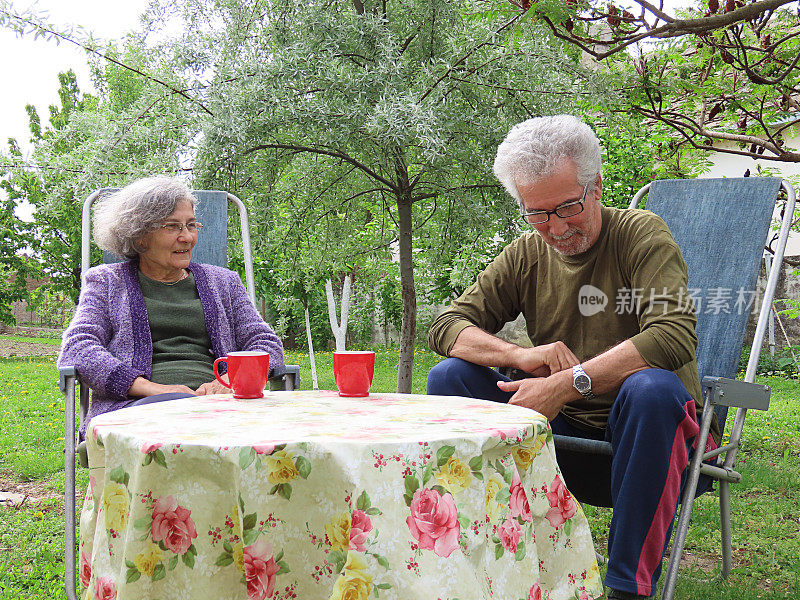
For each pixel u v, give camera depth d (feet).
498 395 8.50
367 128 14.14
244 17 15.93
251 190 15.49
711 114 13.69
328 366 35.32
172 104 15.03
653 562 6.54
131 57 15.66
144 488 4.55
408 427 5.07
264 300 42.01
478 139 15.48
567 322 8.44
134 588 4.55
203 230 11.36
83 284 9.27
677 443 6.64
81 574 5.45
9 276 62.08
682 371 7.73
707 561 9.68
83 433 7.96
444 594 4.32
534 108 15.33
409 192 17.10
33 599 8.01
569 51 13.28
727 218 9.34
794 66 11.00
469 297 9.02
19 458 15.31
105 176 14.46
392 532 4.32
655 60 13.43
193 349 9.43
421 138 13.50
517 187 7.88
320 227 18.19
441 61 14.93
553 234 7.93
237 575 4.59
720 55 11.68
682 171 16.80
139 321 9.09
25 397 25.66
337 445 4.44
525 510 5.15
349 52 15.42
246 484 4.38
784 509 11.87
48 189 15.80
